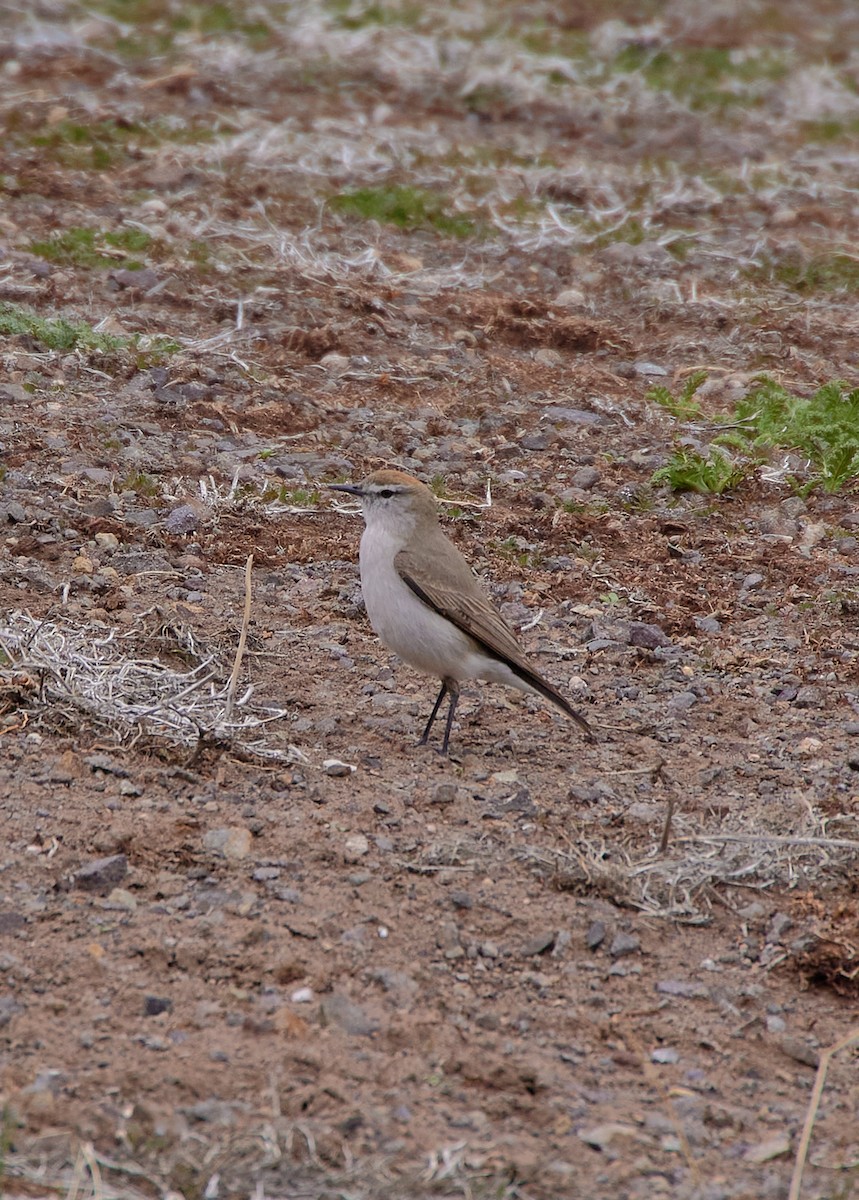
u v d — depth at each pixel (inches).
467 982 347.3
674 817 414.3
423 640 438.0
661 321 804.6
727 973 361.4
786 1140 311.0
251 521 567.5
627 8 1440.7
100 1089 300.0
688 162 1067.9
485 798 417.7
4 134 951.6
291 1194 281.0
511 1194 286.8
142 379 665.0
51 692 434.0
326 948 348.8
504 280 837.2
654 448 665.6
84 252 788.6
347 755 434.0
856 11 1560.0
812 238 932.0
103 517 550.6
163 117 1021.2
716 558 579.8
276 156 967.6
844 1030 347.9
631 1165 298.5
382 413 669.3
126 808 390.9
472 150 1034.1
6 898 351.9
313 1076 310.5
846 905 383.9
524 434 665.6
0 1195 272.5
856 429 653.9
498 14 1369.3
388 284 806.5
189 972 337.7
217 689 456.8
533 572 557.9
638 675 496.4
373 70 1179.9
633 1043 334.3
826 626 534.0
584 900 378.6
